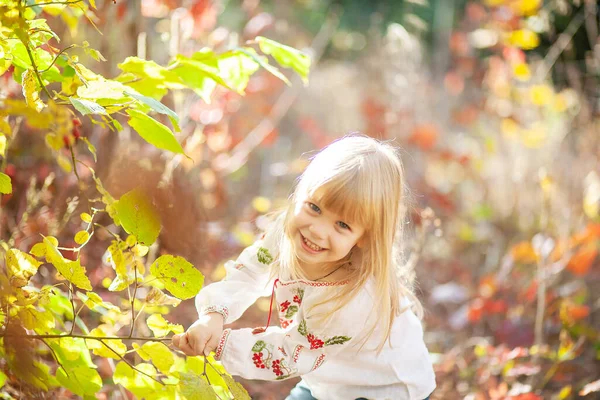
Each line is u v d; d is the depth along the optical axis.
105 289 2.95
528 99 5.21
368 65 7.41
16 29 1.55
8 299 1.68
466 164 5.68
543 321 3.56
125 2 2.91
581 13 6.42
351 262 2.03
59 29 2.73
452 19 7.70
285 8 8.56
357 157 1.91
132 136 2.87
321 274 2.03
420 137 5.68
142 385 1.80
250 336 1.94
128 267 1.89
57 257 1.69
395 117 5.91
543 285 3.28
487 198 5.59
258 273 2.09
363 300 2.00
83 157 3.06
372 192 1.88
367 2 9.59
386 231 1.95
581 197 4.85
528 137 5.17
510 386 3.11
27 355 1.71
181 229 2.83
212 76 2.03
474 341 3.69
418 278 4.59
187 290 1.74
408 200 2.21
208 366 1.89
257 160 5.95
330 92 7.27
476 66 6.75
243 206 5.07
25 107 1.48
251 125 5.09
